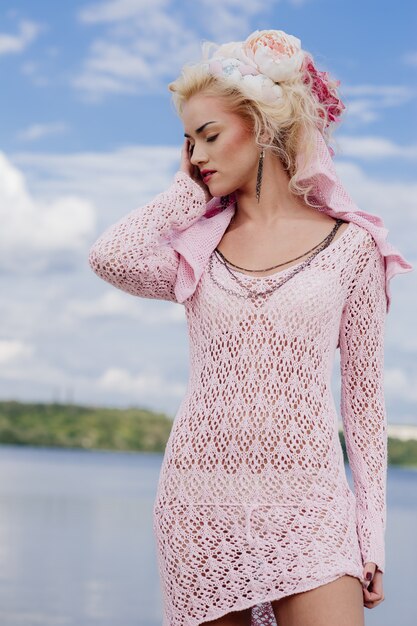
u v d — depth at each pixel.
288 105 2.49
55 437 75.44
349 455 2.47
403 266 2.46
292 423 2.32
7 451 76.56
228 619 2.34
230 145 2.50
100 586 8.44
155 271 2.52
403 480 68.19
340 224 2.51
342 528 2.28
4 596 7.69
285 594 2.23
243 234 2.53
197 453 2.36
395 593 8.64
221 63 2.49
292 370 2.35
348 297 2.46
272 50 2.50
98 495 23.11
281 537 2.26
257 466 2.31
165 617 2.43
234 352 2.37
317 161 2.53
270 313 2.36
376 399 2.46
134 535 12.97
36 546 11.16
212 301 2.41
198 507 2.33
